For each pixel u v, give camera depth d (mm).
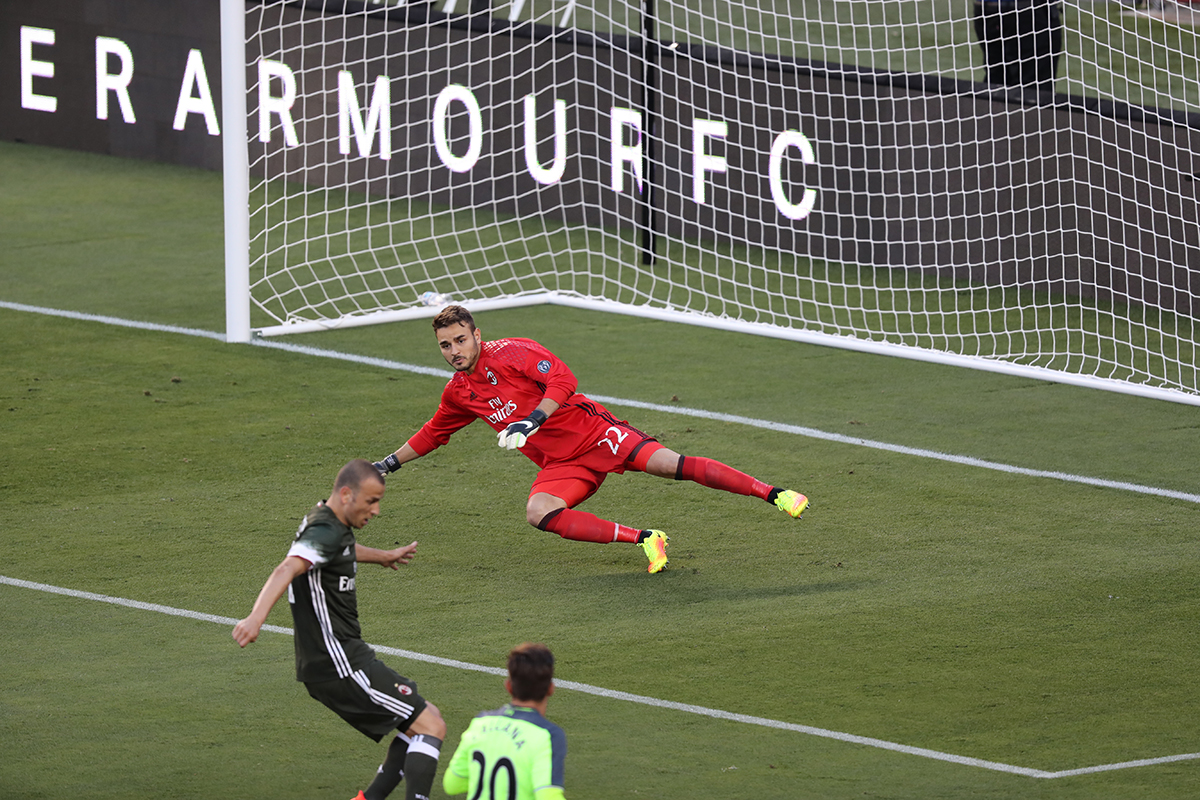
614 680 27250
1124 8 67375
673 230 64938
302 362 48125
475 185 68875
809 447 40719
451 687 27031
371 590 31641
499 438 30625
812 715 25781
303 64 69625
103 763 23703
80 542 33719
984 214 57875
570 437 32875
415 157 69125
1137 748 24406
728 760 23953
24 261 59688
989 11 59062
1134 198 54625
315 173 71000
